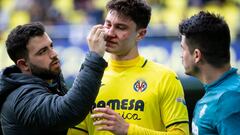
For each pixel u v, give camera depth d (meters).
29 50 8.36
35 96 8.06
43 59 8.36
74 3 26.56
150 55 22.62
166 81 8.38
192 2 25.31
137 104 8.32
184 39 7.68
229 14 24.78
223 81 7.43
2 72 8.41
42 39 8.38
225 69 7.48
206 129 7.33
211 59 7.44
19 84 8.27
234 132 6.98
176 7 25.28
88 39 8.02
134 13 8.24
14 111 8.14
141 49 22.70
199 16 7.58
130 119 8.29
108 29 8.29
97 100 8.52
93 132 8.55
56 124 7.86
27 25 8.45
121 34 8.23
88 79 7.78
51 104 7.88
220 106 7.14
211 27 7.41
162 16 25.00
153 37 22.72
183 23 7.70
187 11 25.17
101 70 7.90
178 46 22.41
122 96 8.43
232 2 25.06
